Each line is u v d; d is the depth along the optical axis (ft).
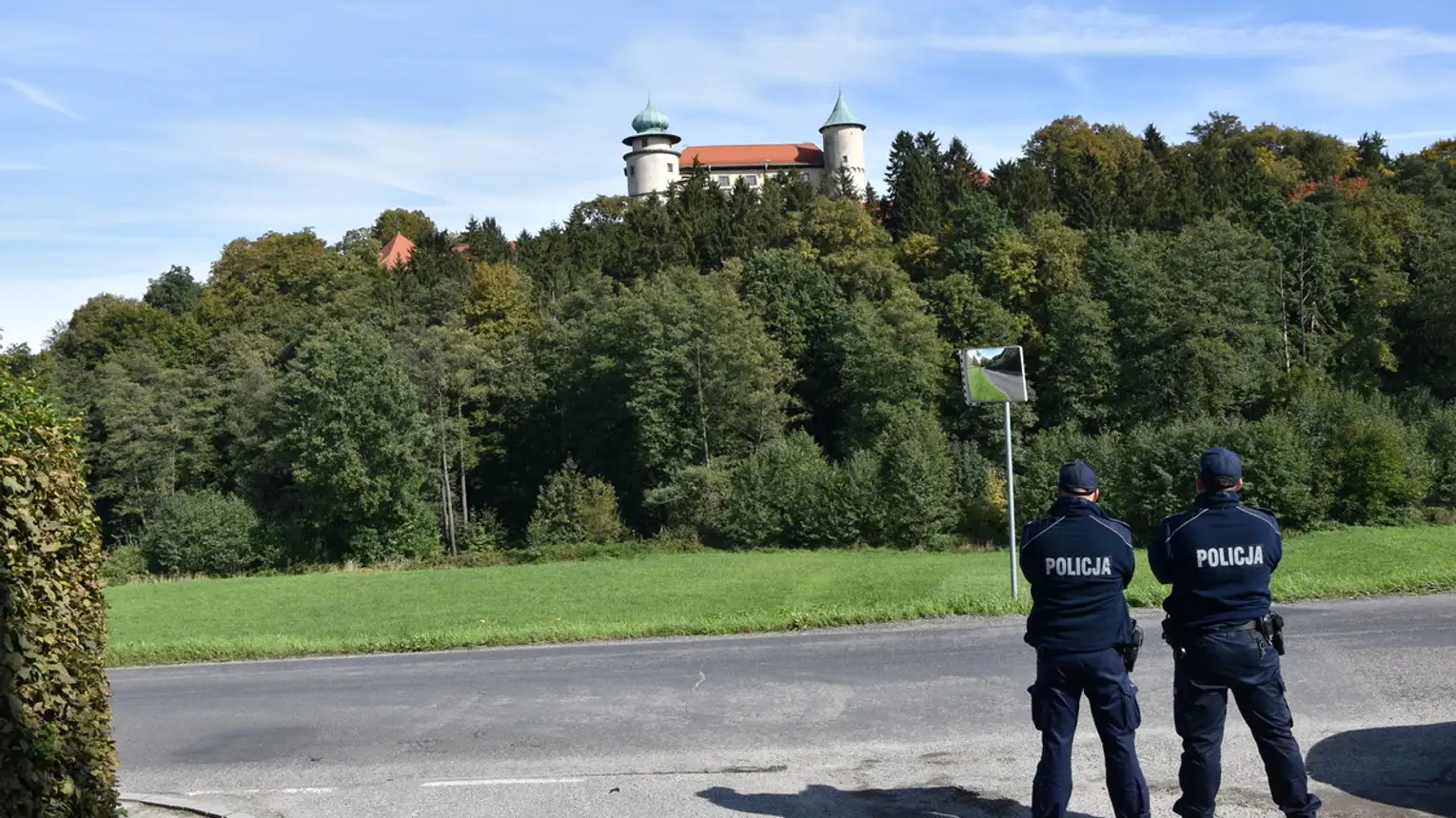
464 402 224.12
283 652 48.44
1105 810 20.42
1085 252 259.19
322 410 186.39
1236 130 423.64
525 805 23.06
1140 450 165.27
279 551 179.83
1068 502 19.04
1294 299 245.04
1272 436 157.89
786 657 37.83
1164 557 18.34
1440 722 24.93
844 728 27.89
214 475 224.33
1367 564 108.27
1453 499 165.48
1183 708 18.17
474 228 367.04
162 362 253.85
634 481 209.87
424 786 25.12
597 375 214.90
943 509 168.86
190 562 176.76
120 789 26.61
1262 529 17.99
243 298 304.30
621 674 36.96
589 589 123.44
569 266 306.55
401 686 37.88
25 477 17.71
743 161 456.86
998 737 26.11
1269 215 261.65
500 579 140.05
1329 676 29.66
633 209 363.97
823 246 298.56
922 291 251.80
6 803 16.98
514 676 38.17
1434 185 319.88
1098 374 212.02
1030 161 376.89
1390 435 158.81
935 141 403.54
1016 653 35.63
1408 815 19.39
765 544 174.70
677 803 22.45
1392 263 257.34
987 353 49.03
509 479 225.97
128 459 214.48
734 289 255.91
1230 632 17.78
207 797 25.30
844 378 221.46
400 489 189.47
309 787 25.73
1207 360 201.57
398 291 280.92
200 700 37.96
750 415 207.21
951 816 20.88
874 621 44.96
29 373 19.56
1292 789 17.80
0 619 17.08
